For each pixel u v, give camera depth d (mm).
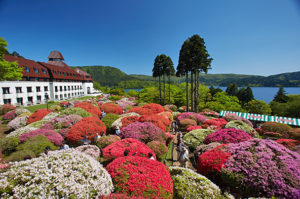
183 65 25891
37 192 3104
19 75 24328
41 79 40625
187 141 10812
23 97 34469
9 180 3189
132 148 7402
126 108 27125
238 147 6031
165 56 37594
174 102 43375
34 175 3369
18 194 2994
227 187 5113
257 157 5188
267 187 4367
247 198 4441
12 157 8039
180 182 4938
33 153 8391
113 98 42938
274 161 4895
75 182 3527
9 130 16469
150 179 4391
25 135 9688
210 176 5754
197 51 23250
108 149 7625
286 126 13477
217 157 5926
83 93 68312
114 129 12367
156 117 12875
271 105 36906
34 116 17031
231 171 5141
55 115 16266
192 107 25656
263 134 13953
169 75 39031
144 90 49062
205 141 9680
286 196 4062
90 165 4199
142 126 10352
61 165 3830
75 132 10203
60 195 3211
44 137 9656
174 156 9633
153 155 7320
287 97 38156
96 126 11078
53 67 46281
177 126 16422
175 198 4637
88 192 3512
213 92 59219
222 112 22500
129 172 4688
